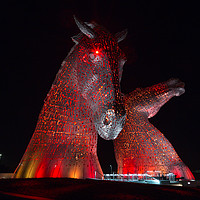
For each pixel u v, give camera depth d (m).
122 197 3.21
